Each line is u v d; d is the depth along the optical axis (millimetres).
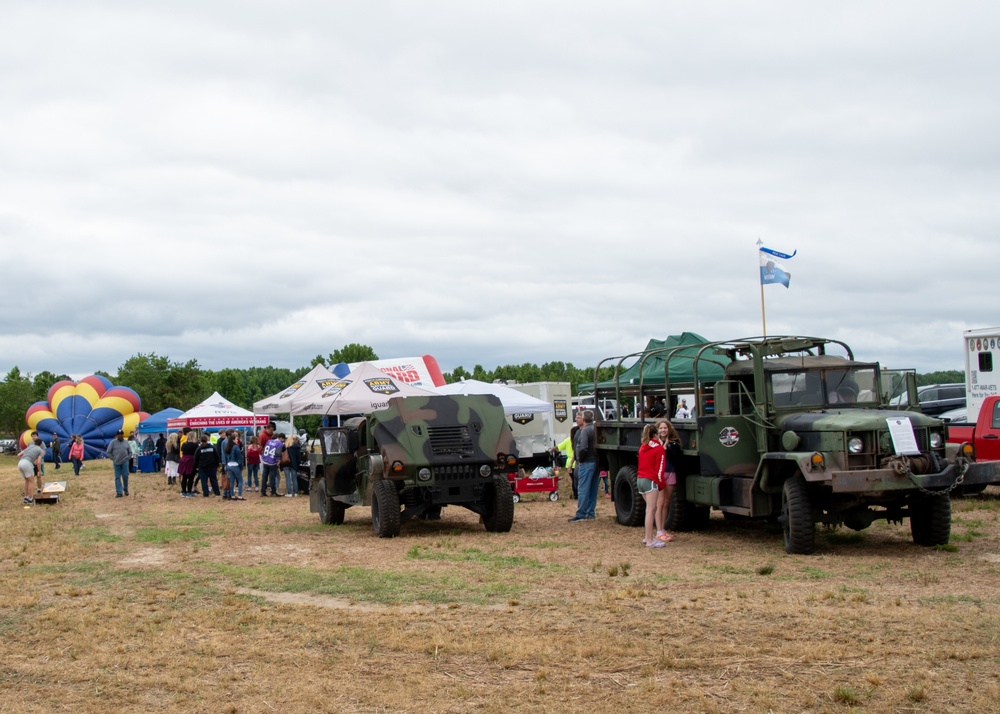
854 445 10680
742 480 12047
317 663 6434
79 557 12227
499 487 14008
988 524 13172
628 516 14367
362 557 11703
